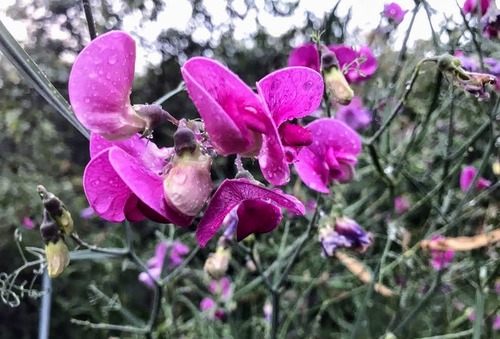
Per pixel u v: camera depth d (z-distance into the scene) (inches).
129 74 3.1
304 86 3.2
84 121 3.0
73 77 2.9
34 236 13.4
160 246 10.0
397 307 8.4
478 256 6.8
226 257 6.4
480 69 5.9
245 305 12.8
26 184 13.6
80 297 13.7
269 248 10.7
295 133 3.3
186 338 10.6
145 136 3.2
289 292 11.0
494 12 6.4
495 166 7.3
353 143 5.3
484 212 8.5
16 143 14.4
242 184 3.0
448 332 9.3
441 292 9.8
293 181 9.9
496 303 9.0
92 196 3.2
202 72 2.8
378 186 9.7
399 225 8.2
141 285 14.6
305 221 9.1
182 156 3.1
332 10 7.1
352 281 11.2
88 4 4.1
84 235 14.2
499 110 6.4
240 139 2.9
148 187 3.0
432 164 9.7
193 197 3.0
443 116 9.1
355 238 6.2
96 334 13.7
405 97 5.7
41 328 7.7
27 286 13.8
